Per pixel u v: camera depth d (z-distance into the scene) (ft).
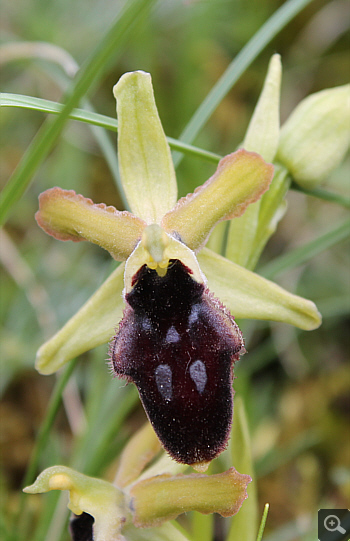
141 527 0.26
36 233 0.43
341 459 0.39
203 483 0.26
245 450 0.27
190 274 0.25
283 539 0.33
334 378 0.41
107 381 0.34
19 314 0.39
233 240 0.29
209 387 0.24
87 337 0.25
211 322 0.24
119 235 0.25
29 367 0.39
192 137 0.31
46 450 0.35
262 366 0.42
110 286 0.25
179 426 0.23
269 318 0.25
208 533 0.28
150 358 0.24
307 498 0.38
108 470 0.37
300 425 0.40
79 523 0.27
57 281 0.41
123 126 0.26
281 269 0.33
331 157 0.30
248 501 0.28
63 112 0.25
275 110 0.29
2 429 0.38
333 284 0.43
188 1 0.35
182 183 0.40
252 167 0.25
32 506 0.35
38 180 0.44
